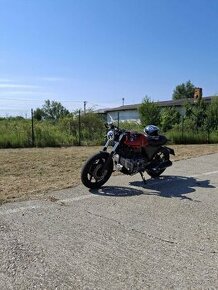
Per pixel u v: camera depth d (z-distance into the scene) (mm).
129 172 7336
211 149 14859
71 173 8617
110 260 3867
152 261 3859
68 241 4355
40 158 11367
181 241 4414
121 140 7152
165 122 24188
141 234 4625
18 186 7098
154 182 7723
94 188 6965
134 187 7215
